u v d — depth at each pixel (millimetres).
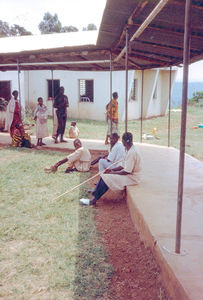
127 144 5535
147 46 7359
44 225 4766
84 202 5672
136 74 21422
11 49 9578
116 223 4938
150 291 3188
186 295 2598
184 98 2977
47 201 5758
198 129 17953
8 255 3900
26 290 3246
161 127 18516
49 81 21516
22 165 8164
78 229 4633
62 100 11320
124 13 5000
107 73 19875
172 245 3486
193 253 3307
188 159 8523
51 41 9617
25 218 5035
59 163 7633
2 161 8672
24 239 4344
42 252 3977
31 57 9688
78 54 8797
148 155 9016
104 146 10945
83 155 7766
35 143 11422
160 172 6902
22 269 3617
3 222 4852
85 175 7441
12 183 6758
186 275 2877
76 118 21062
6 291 3227
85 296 3146
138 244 4191
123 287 3299
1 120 15211
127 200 5598
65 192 5977
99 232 4574
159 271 3418
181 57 8273
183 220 4223
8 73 17344
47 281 3387
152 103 23609
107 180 5508
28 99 22078
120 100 20266
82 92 21203
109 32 6387
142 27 4426
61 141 11750
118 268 3658
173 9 4414
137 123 19766
